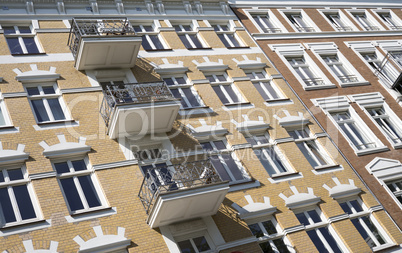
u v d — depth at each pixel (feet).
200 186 43.57
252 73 67.56
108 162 48.47
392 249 51.70
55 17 61.57
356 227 53.52
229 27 74.23
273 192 52.29
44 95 52.75
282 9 81.15
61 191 45.50
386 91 71.26
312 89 67.41
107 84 57.41
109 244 42.37
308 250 48.42
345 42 78.69
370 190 56.59
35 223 41.78
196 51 66.08
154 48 65.26
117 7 66.74
